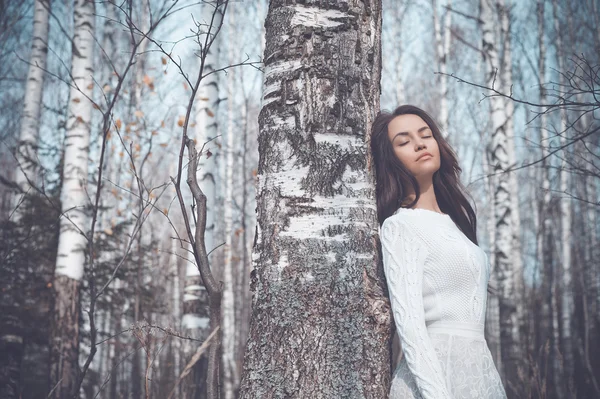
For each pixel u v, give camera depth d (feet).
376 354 6.43
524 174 55.16
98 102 34.01
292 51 6.87
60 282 19.21
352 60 6.96
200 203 6.13
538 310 33.83
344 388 6.18
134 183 31.27
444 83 39.34
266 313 6.40
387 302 6.69
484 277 7.06
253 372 6.34
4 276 19.44
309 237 6.47
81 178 20.07
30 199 21.43
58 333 18.90
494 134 28.60
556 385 23.67
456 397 6.47
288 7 7.00
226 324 36.96
